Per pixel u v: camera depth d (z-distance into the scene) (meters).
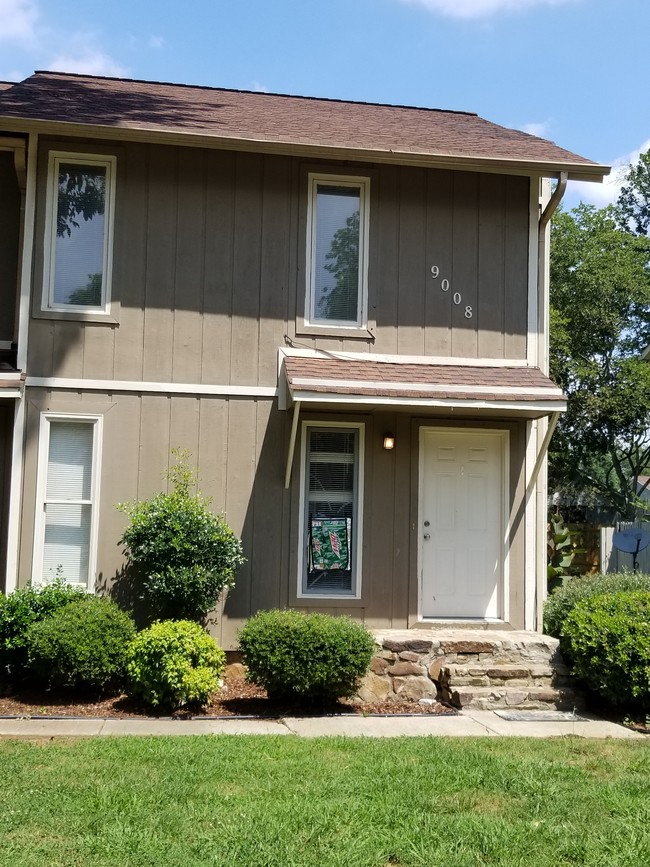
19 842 4.62
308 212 10.08
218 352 9.81
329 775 5.88
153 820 4.94
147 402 9.65
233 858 4.46
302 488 9.85
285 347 9.91
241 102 12.46
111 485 9.49
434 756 6.43
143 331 9.69
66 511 9.47
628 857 4.62
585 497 25.92
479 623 9.96
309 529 9.88
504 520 10.25
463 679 8.85
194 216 9.88
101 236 9.75
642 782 5.89
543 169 9.91
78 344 9.56
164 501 9.16
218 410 9.77
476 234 10.39
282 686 8.18
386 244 10.22
